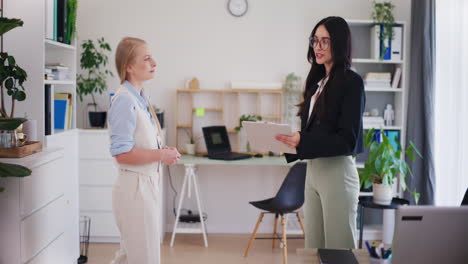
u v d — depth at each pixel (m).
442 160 4.12
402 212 1.34
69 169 3.64
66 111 3.73
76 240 3.77
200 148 4.91
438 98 4.19
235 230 4.96
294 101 4.84
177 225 4.59
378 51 4.59
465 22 3.77
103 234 4.46
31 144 2.90
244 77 4.87
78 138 4.00
